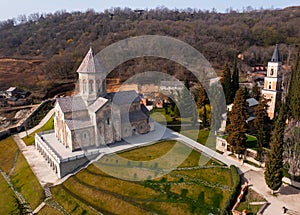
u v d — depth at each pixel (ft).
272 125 197.98
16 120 306.76
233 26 533.55
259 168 160.45
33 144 228.43
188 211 128.98
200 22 525.75
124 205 135.23
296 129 183.21
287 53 400.88
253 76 391.86
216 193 140.36
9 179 182.39
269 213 120.78
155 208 131.64
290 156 157.28
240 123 165.07
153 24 442.09
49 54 529.04
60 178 163.84
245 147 167.73
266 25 576.61
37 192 156.66
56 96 363.56
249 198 133.90
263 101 194.70
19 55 567.59
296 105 211.20
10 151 224.12
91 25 572.51
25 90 406.21
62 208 142.00
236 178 146.92
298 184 141.38
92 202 140.77
